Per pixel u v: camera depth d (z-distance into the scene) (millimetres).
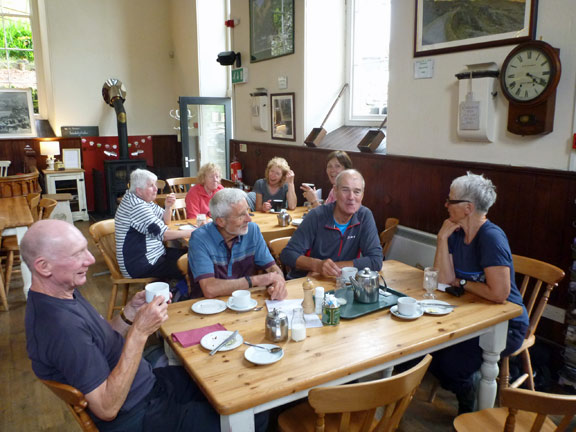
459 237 2162
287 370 1446
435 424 2289
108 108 7754
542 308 2271
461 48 2934
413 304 1815
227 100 6641
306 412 1727
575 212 2414
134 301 1900
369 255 2500
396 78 3479
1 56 7363
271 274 2162
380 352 1558
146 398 1597
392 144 3596
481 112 2773
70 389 1291
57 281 1394
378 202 3779
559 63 2377
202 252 2178
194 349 1595
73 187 7035
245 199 2213
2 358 2975
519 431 1622
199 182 4070
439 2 3047
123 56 7781
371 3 4402
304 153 4750
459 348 2039
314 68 4680
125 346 1420
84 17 7391
